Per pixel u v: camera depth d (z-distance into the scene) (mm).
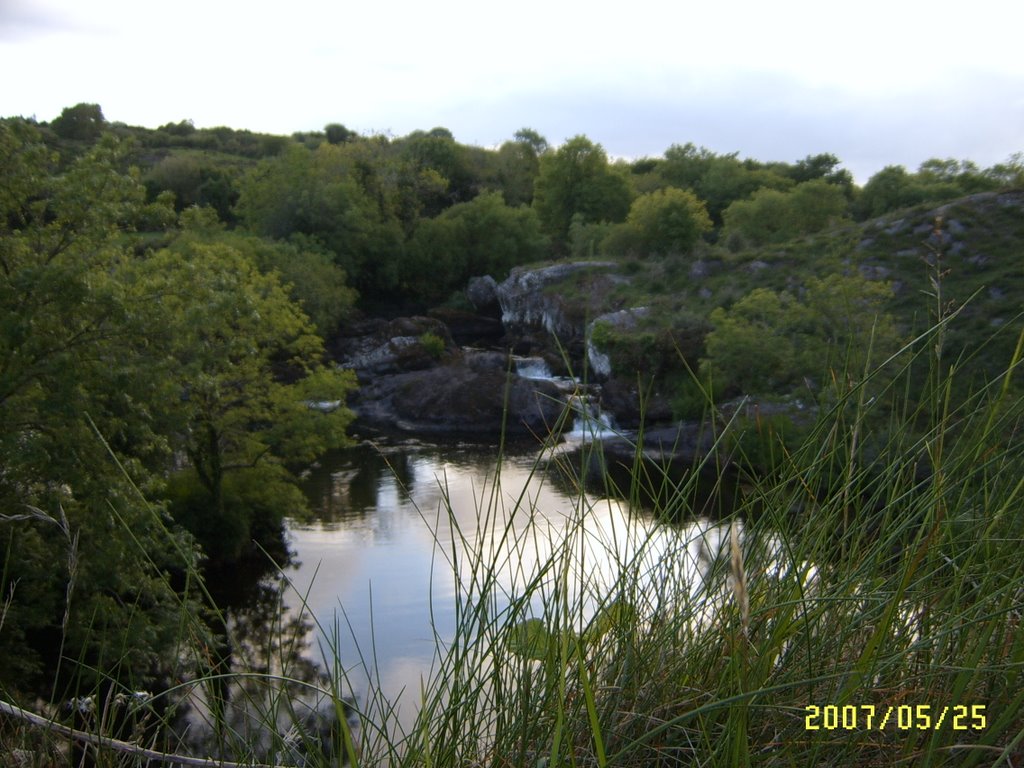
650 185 78125
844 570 1927
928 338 1977
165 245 42344
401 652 11875
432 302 58750
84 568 11180
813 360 23281
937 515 1639
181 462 23234
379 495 25469
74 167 15508
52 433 13562
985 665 1646
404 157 79500
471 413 34281
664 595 2029
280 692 1937
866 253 36000
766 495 2014
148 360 14805
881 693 1712
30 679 10375
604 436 26625
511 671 1914
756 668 1710
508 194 81250
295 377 40438
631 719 1761
